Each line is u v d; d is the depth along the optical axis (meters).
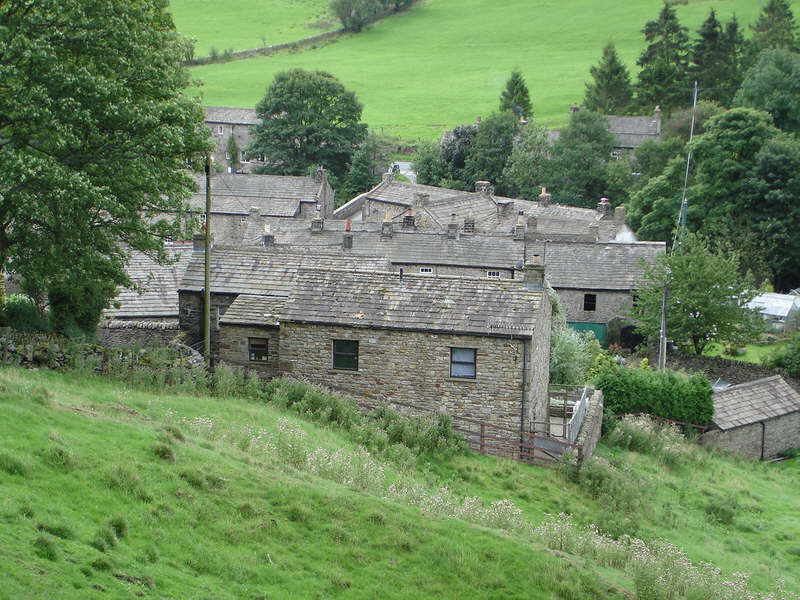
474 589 16.86
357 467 22.27
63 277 26.41
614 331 58.91
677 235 58.12
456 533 18.67
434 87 167.62
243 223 81.38
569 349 41.66
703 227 75.81
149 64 26.59
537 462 29.55
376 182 113.75
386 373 31.28
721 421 39.69
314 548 16.81
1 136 25.73
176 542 15.45
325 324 31.50
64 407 19.59
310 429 26.66
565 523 22.38
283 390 30.09
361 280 33.06
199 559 15.17
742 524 28.69
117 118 25.28
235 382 30.25
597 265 60.59
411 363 31.00
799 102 91.94
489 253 60.28
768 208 75.50
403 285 32.56
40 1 24.20
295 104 114.06
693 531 27.09
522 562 18.14
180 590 14.02
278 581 15.42
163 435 19.25
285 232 64.62
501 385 30.27
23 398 18.89
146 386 27.11
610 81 134.50
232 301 36.75
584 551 21.03
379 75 175.50
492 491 25.95
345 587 15.82
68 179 23.61
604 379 40.38
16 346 25.31
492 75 172.38
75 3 24.28
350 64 183.12
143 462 17.64
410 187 92.81
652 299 52.75
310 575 15.89
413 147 136.00
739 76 129.00
